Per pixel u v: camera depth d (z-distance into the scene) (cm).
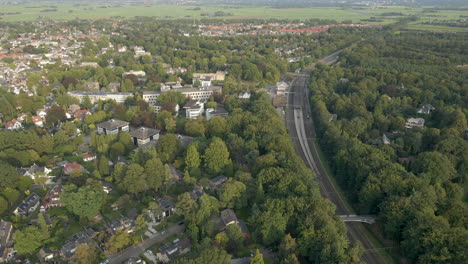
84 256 18938
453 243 18212
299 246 19475
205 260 17388
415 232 19438
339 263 17362
